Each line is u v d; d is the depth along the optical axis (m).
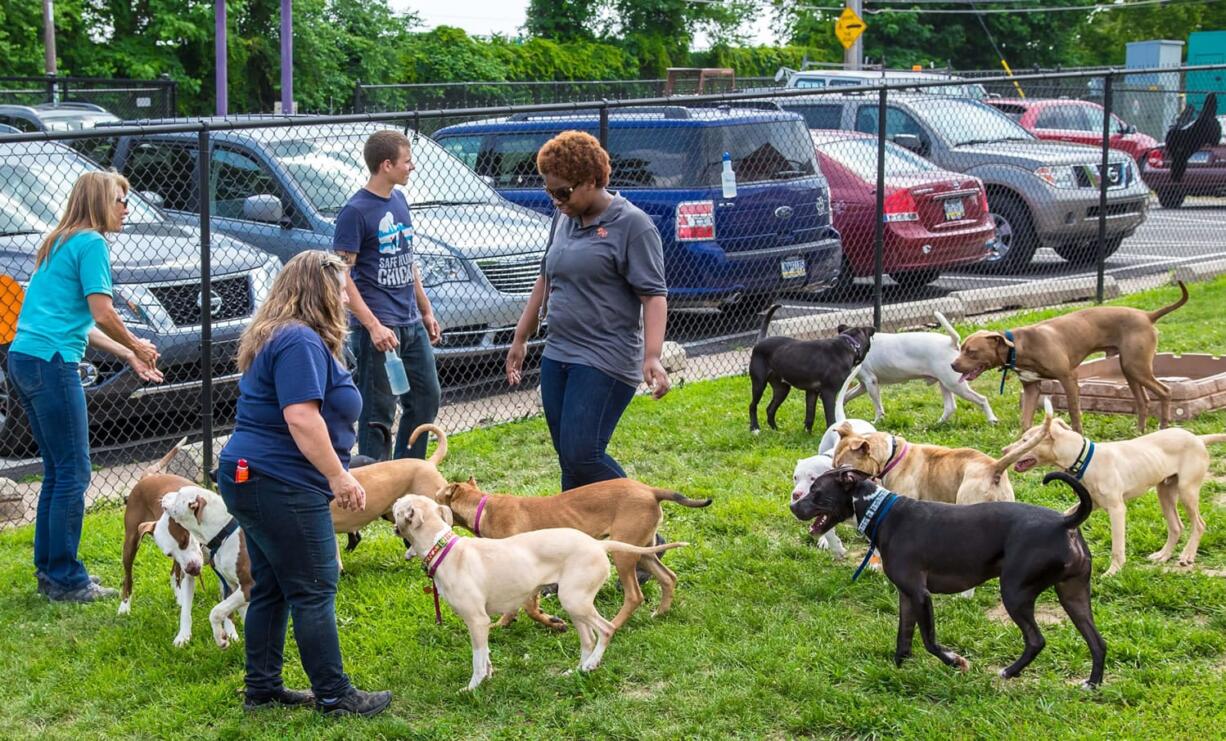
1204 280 13.73
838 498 4.98
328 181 9.83
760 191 11.05
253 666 4.76
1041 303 12.51
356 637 5.41
